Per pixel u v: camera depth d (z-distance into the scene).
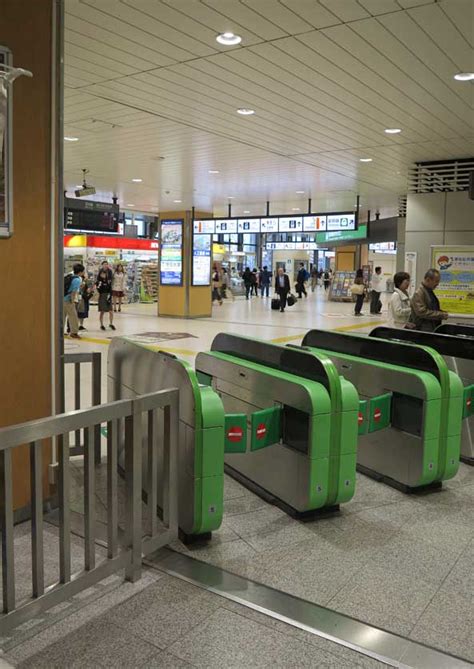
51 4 3.70
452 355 5.48
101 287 14.56
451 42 5.11
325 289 41.16
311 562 3.29
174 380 3.58
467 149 9.52
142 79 6.22
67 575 2.61
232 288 35.25
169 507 3.26
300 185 13.60
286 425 4.04
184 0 4.39
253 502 4.22
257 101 6.99
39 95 3.66
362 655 2.46
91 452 2.68
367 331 14.98
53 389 3.89
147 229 38.59
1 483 2.37
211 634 2.58
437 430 4.28
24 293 3.65
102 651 2.45
